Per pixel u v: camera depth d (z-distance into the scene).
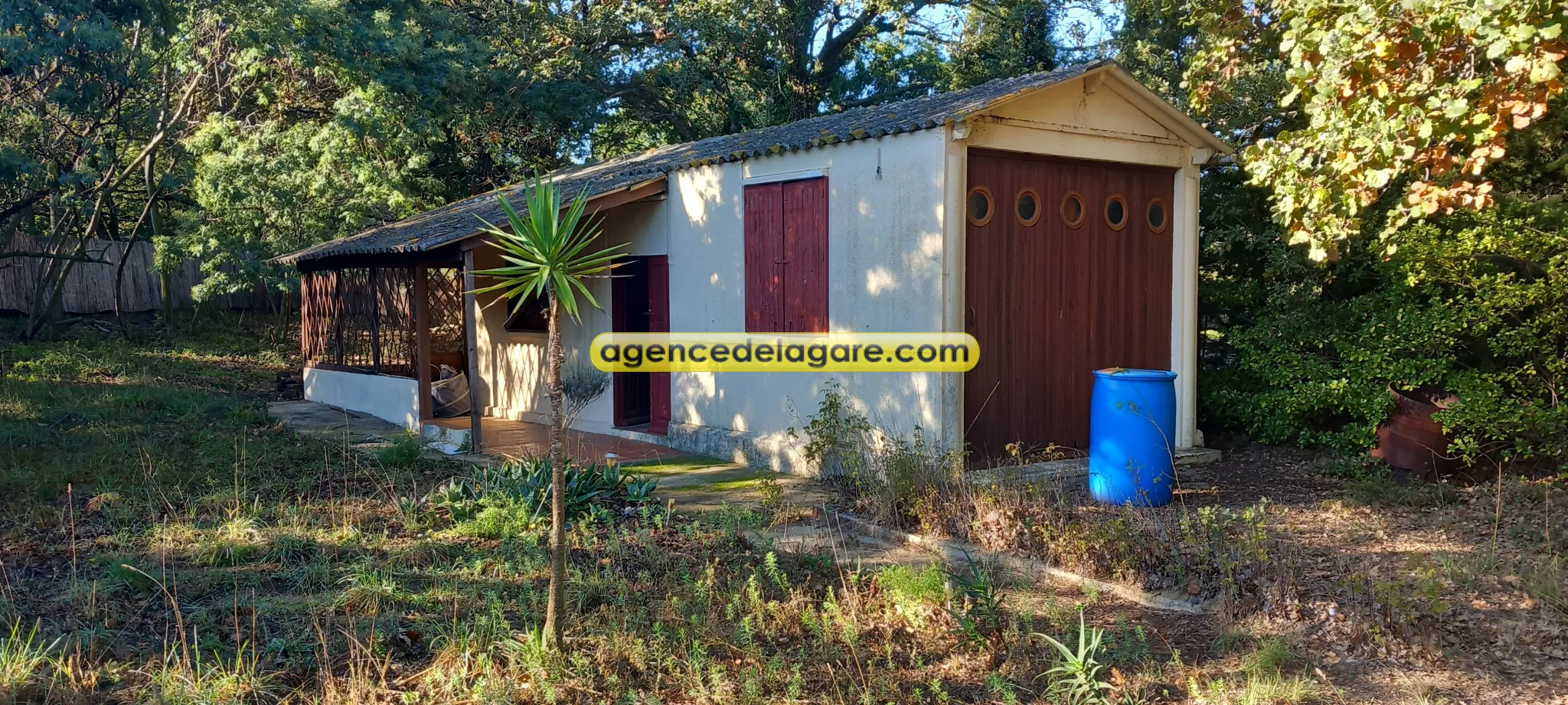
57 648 4.16
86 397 11.83
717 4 21.81
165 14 13.42
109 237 21.45
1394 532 6.38
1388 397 8.14
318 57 15.36
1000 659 4.43
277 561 5.66
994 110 7.68
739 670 4.28
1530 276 7.86
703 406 9.86
